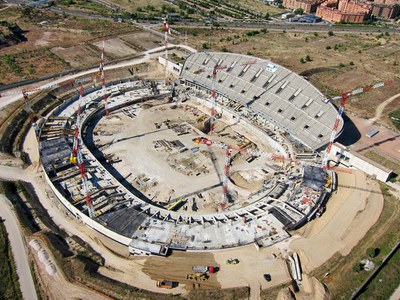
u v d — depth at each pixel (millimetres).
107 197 140500
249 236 127688
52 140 169500
